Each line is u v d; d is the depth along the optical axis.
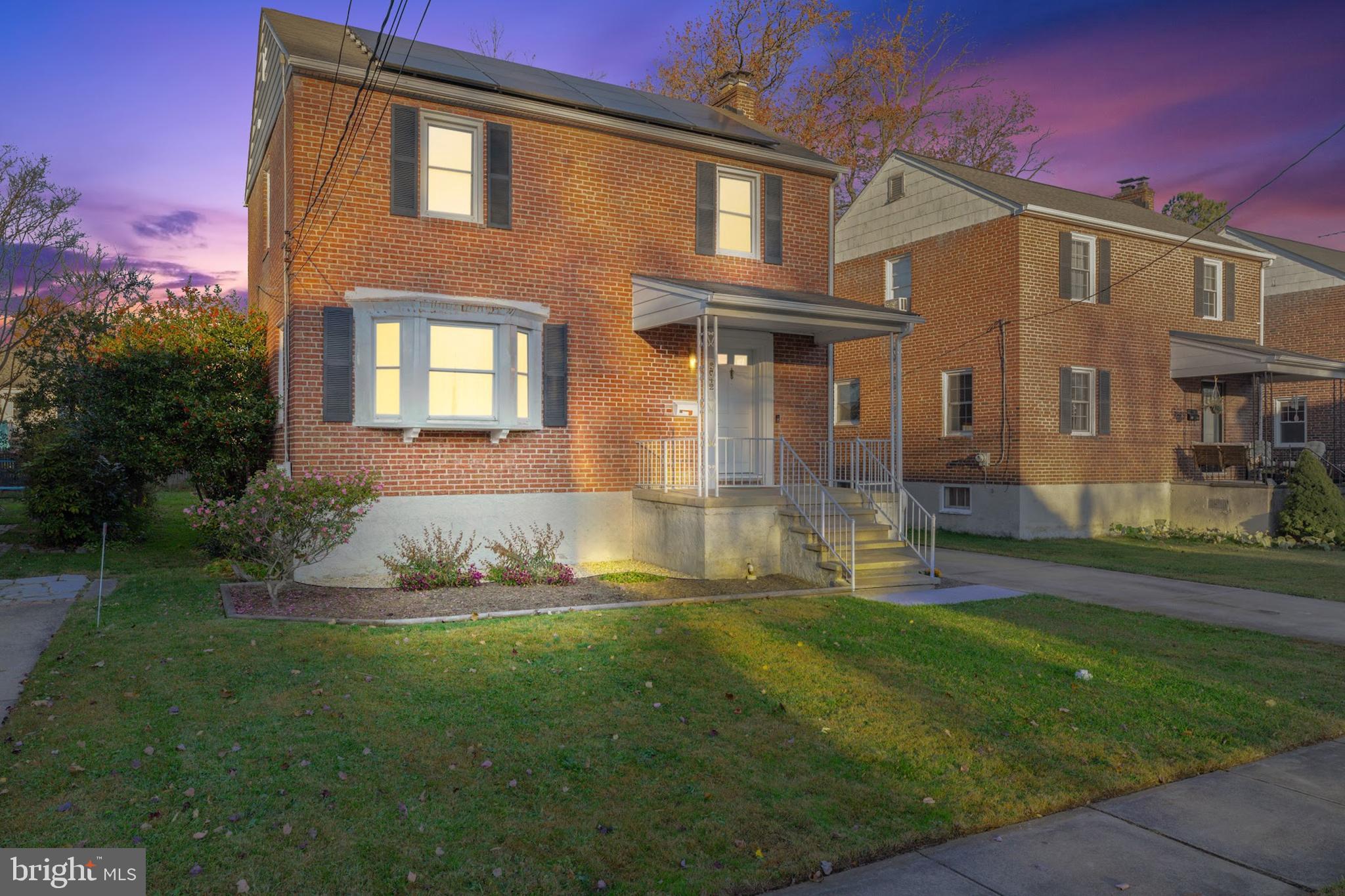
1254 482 19.25
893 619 9.44
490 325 12.16
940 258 20.81
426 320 11.70
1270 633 9.45
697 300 11.91
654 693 6.51
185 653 7.22
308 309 11.38
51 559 13.16
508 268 12.66
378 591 10.50
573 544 13.05
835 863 4.12
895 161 22.20
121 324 16.23
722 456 14.45
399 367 11.66
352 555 11.49
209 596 9.98
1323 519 18.05
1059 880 4.01
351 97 11.66
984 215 19.58
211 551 13.33
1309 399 23.22
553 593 10.48
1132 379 20.62
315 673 6.72
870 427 22.73
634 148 13.71
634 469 13.61
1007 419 19.00
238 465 12.92
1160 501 21.03
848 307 13.05
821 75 29.84
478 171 12.52
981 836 4.48
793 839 4.31
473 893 3.75
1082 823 4.67
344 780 4.83
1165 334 21.33
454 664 7.10
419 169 12.11
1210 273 22.58
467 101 12.30
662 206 13.95
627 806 4.63
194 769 4.90
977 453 19.42
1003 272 19.09
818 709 6.30
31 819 4.29
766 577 12.05
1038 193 21.19
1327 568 14.70
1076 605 10.88
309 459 11.32
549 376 12.86
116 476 14.41
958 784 5.07
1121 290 20.47
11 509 20.14
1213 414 22.38
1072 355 19.50
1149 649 8.53
